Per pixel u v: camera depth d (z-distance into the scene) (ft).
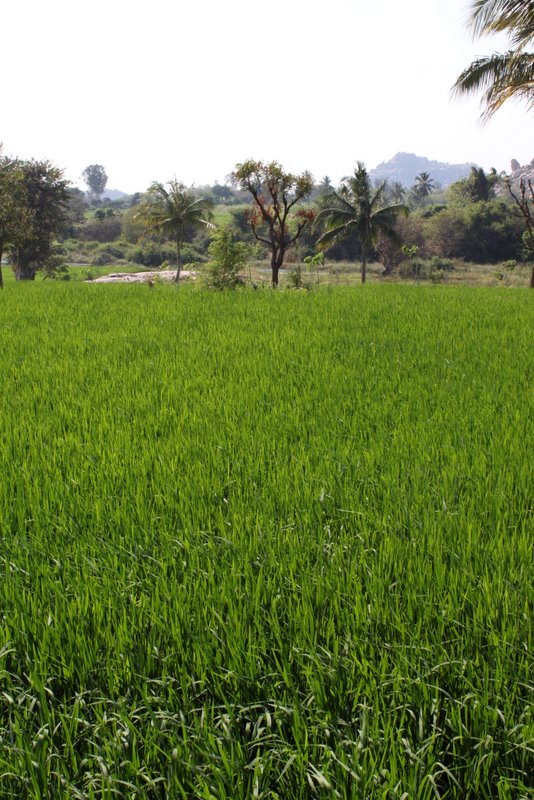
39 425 22.58
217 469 18.45
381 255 229.45
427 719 9.16
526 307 59.26
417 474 17.57
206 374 31.32
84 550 13.48
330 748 8.41
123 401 26.43
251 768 8.38
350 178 156.66
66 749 8.62
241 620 11.03
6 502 15.76
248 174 93.97
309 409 24.79
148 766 8.59
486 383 28.68
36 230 162.40
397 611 11.18
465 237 255.91
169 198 162.30
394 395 26.66
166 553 13.29
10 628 10.98
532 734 8.70
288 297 71.15
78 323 49.29
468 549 13.32
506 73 80.59
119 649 10.21
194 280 93.20
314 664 9.89
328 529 14.24
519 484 17.13
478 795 8.19
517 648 10.33
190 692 9.82
